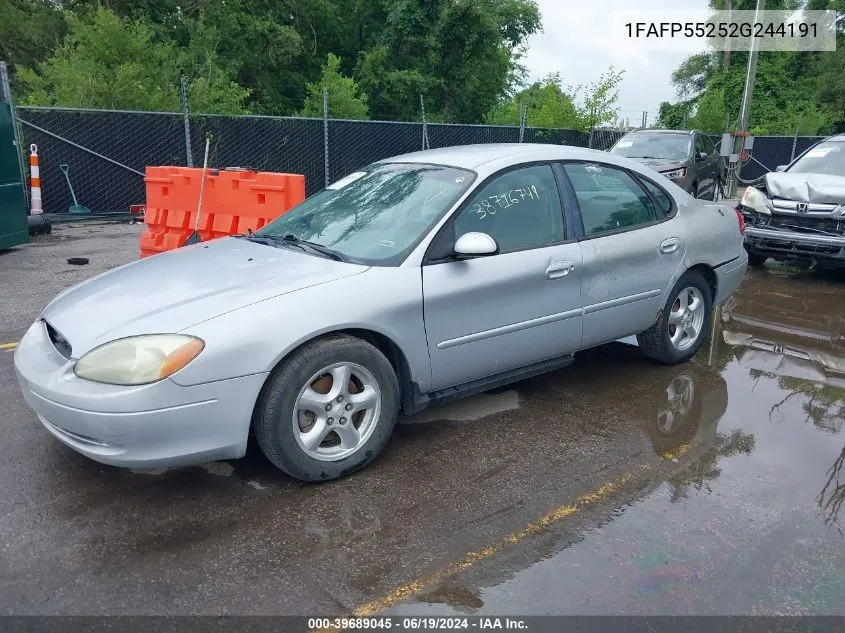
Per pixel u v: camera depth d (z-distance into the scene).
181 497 3.31
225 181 7.61
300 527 3.08
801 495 3.39
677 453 3.82
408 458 3.74
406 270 3.60
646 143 14.44
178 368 2.97
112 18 15.52
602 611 2.56
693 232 4.99
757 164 23.73
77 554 2.86
